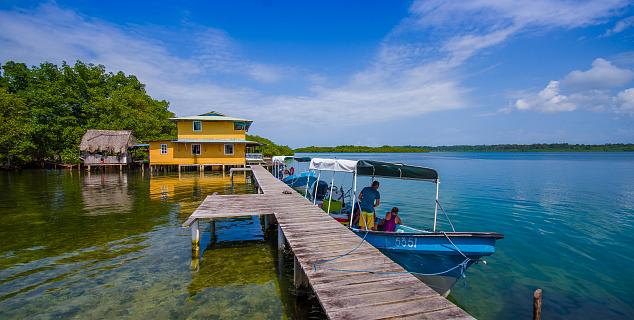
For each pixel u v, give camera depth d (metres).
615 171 45.91
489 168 54.97
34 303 6.59
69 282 7.60
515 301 7.27
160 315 6.22
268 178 22.62
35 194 20.98
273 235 11.99
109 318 6.08
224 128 36.16
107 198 19.44
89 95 48.94
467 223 14.89
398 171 10.41
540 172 44.91
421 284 5.30
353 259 6.46
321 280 5.45
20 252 9.61
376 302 4.65
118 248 10.05
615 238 12.35
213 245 10.75
